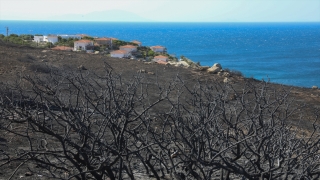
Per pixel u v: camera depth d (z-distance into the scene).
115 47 63.50
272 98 10.36
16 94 7.49
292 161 5.29
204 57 106.25
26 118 4.76
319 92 20.39
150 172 6.68
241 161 6.61
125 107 5.55
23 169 7.40
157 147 7.16
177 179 5.49
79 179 5.33
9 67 20.06
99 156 5.41
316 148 6.02
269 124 5.79
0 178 6.85
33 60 24.62
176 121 6.23
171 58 53.25
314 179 5.36
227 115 7.53
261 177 4.99
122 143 5.51
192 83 19.59
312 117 13.56
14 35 65.75
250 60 97.25
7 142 8.50
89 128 5.34
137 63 27.25
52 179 6.48
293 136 5.98
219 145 5.70
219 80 20.83
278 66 82.62
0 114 5.06
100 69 23.14
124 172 6.46
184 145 6.05
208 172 5.52
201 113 5.55
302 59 100.94
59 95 7.34
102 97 6.43
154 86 18.22
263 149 5.49
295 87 21.77
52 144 7.97
